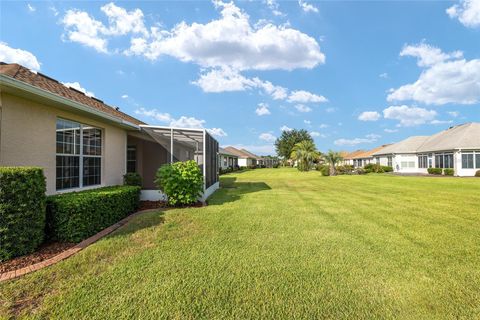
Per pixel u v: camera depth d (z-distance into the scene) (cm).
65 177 660
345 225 611
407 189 1387
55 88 718
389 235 534
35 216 418
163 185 821
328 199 1024
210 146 1172
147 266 373
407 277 348
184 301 288
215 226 588
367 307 280
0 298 287
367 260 404
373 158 4259
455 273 361
